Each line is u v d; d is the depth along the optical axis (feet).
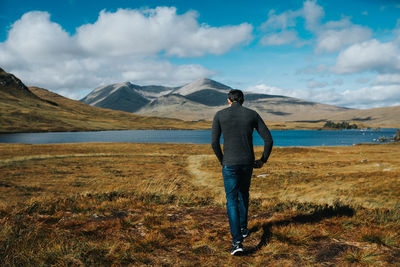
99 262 10.42
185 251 11.65
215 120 11.66
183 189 32.83
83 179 92.07
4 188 71.61
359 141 478.18
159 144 279.90
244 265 10.36
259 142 426.92
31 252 10.65
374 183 60.29
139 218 16.34
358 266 9.94
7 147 217.15
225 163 11.38
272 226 14.47
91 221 15.71
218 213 18.51
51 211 17.61
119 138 485.56
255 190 65.46
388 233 12.70
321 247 11.75
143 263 10.50
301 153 196.95
